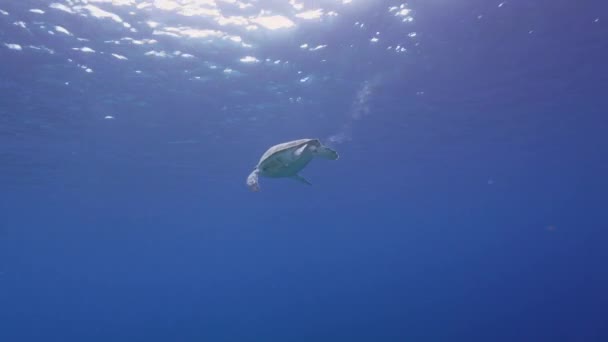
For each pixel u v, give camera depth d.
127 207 44.19
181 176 32.12
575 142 33.06
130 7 10.12
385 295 79.19
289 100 17.89
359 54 14.03
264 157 4.22
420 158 33.81
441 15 11.91
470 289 71.69
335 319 52.66
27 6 9.59
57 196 35.16
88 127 18.95
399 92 18.23
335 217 71.19
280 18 11.38
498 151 33.94
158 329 66.75
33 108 16.09
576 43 14.78
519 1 11.41
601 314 35.38
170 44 12.18
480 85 18.47
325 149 4.08
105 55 12.44
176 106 17.23
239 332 52.16
